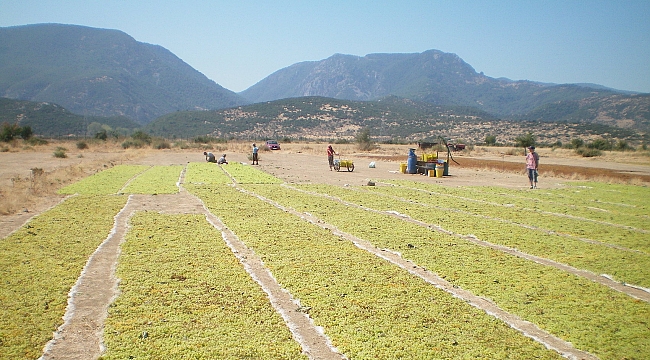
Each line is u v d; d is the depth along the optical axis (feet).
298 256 40.68
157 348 24.04
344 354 23.89
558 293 33.19
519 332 26.99
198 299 30.53
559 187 96.89
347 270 37.04
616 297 32.68
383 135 544.21
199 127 607.78
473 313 29.25
